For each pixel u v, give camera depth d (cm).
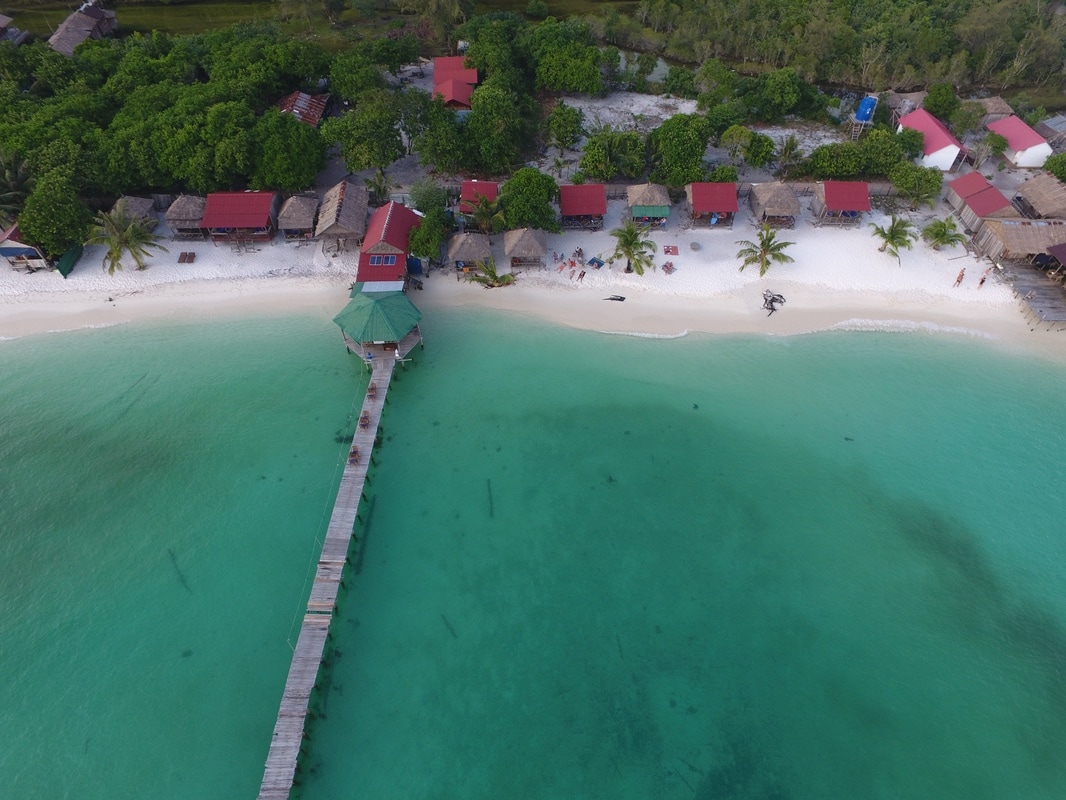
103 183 4791
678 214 5278
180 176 4825
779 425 3953
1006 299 4669
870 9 7638
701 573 3312
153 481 3594
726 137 5397
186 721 2778
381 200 5172
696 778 2680
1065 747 2772
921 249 4988
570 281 4741
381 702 2862
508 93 5838
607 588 3250
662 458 3778
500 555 3362
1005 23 7081
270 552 3328
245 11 8062
